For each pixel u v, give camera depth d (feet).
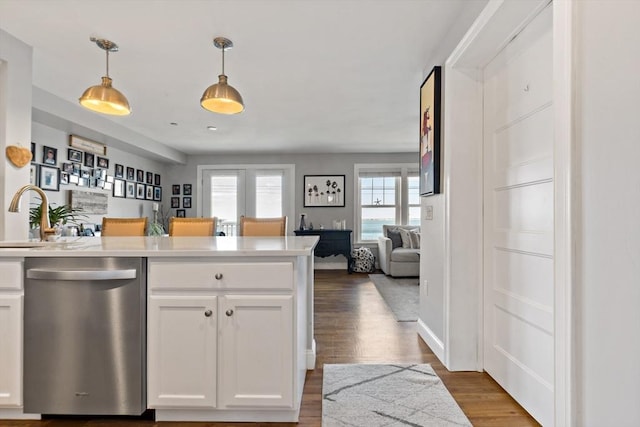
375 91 11.96
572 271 3.89
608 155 3.41
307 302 7.74
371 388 6.95
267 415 5.84
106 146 17.57
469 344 7.70
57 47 8.81
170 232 10.37
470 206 7.67
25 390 5.71
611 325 3.39
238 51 9.02
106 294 5.61
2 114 8.16
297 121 15.60
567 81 3.90
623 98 3.22
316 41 8.52
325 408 6.21
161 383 5.68
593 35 3.60
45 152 13.87
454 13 7.36
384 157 23.27
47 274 5.48
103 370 5.67
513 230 6.51
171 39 8.41
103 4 7.02
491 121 7.30
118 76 10.62
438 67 8.40
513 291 6.50
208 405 5.67
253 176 23.71
